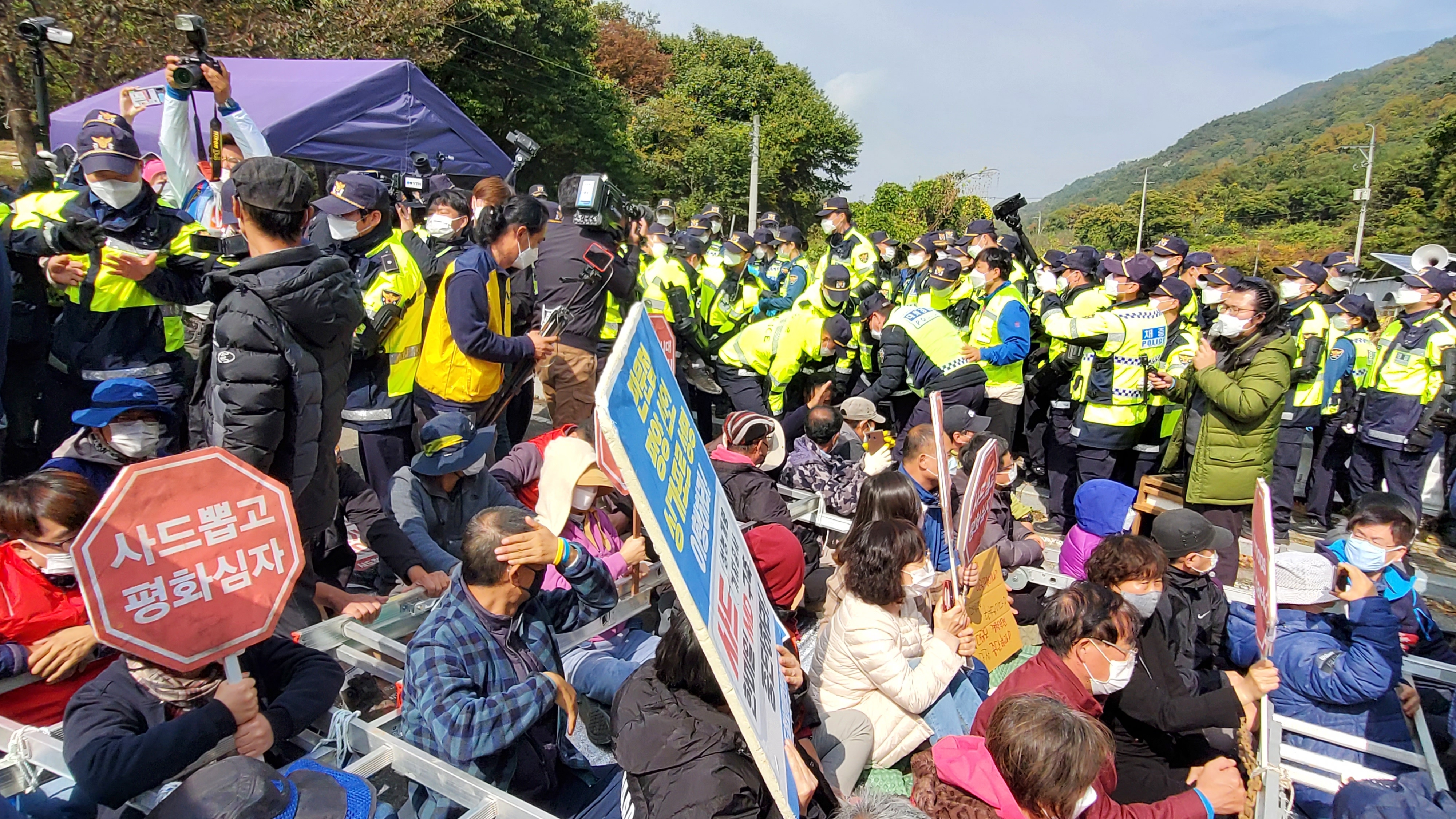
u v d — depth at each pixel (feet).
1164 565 10.23
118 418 9.37
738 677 5.42
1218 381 15.08
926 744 10.23
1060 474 22.09
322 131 26.16
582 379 17.49
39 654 7.46
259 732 6.47
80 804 6.93
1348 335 24.07
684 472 5.64
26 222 13.20
